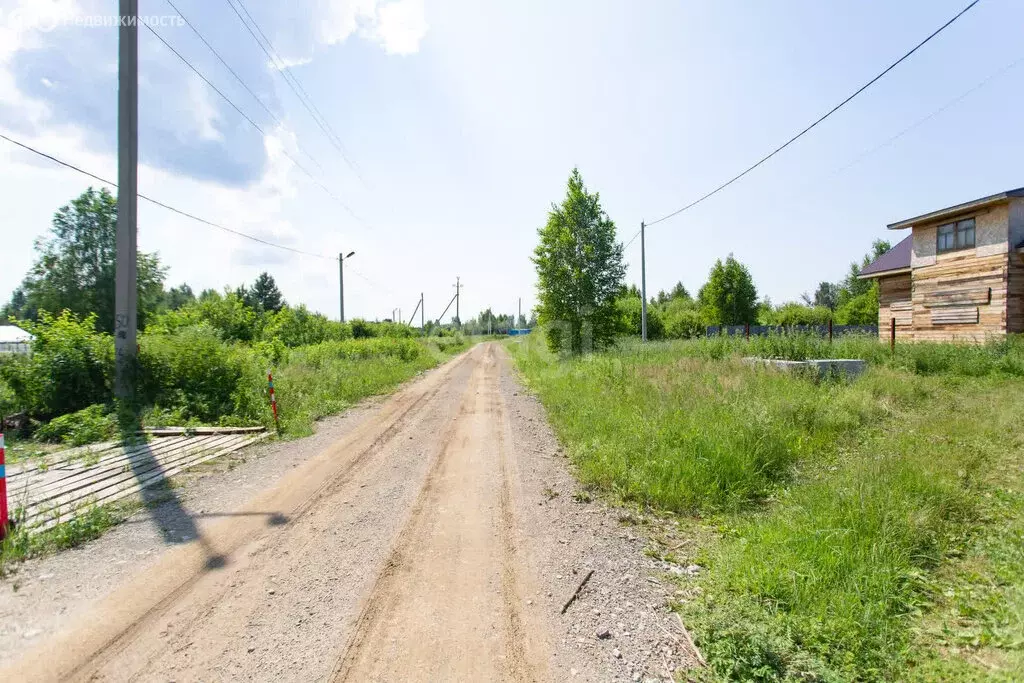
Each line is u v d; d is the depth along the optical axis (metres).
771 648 2.77
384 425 9.80
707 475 5.62
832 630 2.93
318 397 12.13
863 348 14.45
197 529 4.69
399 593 3.53
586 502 5.43
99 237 26.31
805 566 3.51
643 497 5.48
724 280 39.59
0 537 4.27
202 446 7.96
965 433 6.86
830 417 7.87
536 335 35.25
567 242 22.88
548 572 3.85
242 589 3.57
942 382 11.11
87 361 9.96
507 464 6.89
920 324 18.81
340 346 23.66
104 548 4.27
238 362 11.70
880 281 22.02
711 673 2.68
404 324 47.62
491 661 2.79
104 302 26.06
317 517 4.98
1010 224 15.28
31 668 2.70
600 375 12.92
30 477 6.32
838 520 4.22
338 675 2.67
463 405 12.16
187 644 2.93
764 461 6.14
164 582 3.68
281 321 26.47
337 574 3.80
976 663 2.72
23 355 10.00
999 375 11.38
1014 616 3.07
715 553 4.09
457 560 4.05
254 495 5.68
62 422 8.54
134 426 8.91
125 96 9.91
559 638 3.01
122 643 2.93
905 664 2.73
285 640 2.97
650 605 3.39
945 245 17.69
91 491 5.75
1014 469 5.68
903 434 6.98
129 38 9.88
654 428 6.89
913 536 4.04
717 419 7.17
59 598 3.44
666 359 15.58
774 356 14.52
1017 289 15.36
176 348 10.91
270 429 9.28
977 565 3.77
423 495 5.63
